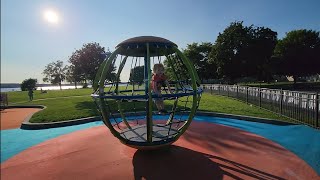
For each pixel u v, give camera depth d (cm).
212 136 740
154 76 577
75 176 471
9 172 498
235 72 3794
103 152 603
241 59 3691
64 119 1005
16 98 2311
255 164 509
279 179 439
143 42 507
